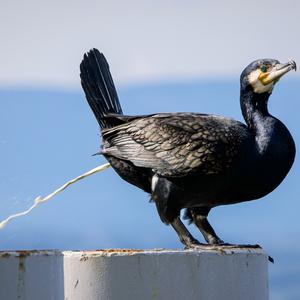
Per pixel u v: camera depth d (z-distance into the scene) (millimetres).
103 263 8398
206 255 8766
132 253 8414
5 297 7090
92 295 8383
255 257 9391
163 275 8430
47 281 7336
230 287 8961
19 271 7148
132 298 8367
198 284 8648
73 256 8469
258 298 9398
